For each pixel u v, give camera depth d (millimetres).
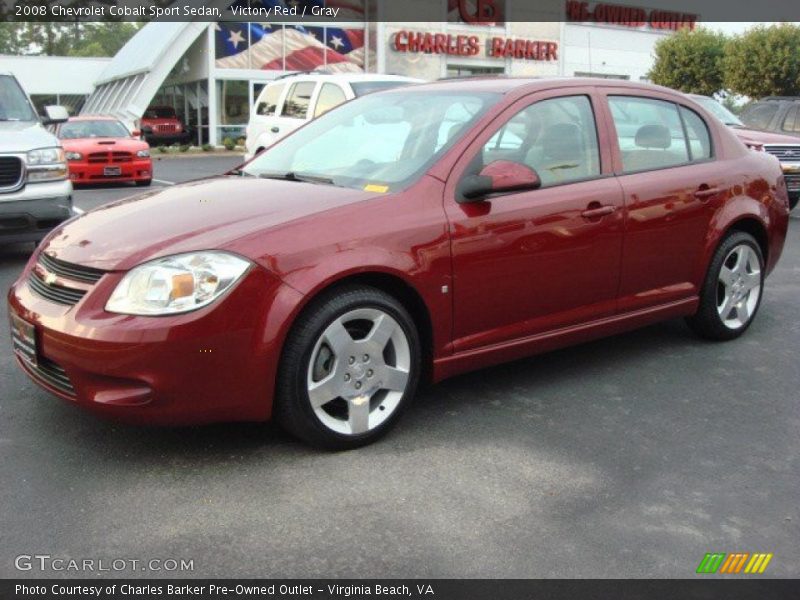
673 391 4469
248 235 3369
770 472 3533
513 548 2885
